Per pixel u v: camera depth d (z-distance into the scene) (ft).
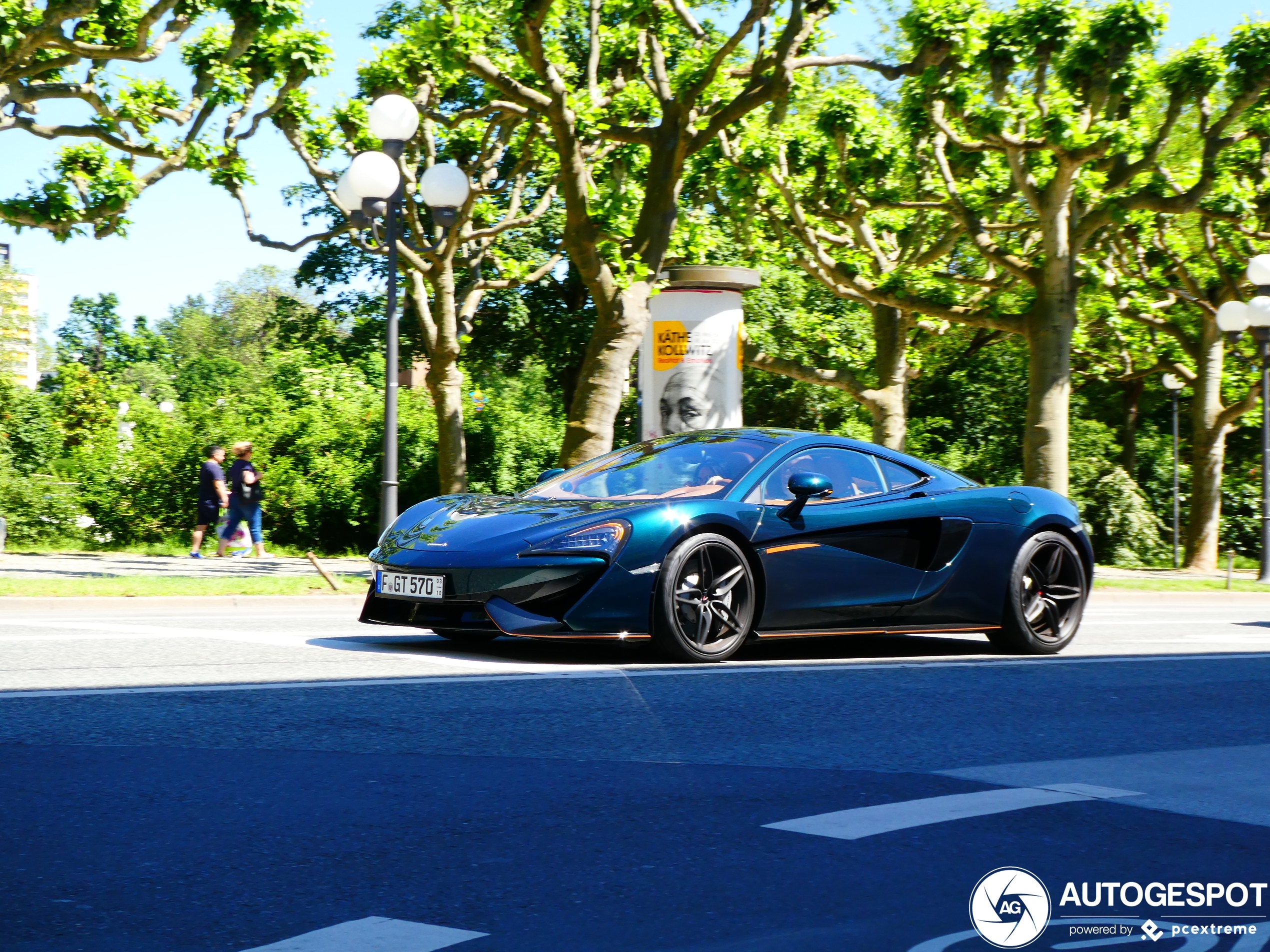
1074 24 51.98
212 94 49.39
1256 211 64.90
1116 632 31.45
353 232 59.21
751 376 95.25
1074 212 61.57
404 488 80.33
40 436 76.59
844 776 13.67
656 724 16.19
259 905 9.08
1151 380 98.32
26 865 9.92
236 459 58.85
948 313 63.00
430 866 10.10
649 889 9.61
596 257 47.01
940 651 25.25
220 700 16.98
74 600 31.12
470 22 43.78
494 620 19.92
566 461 47.60
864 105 62.54
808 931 8.73
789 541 21.97
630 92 55.88
